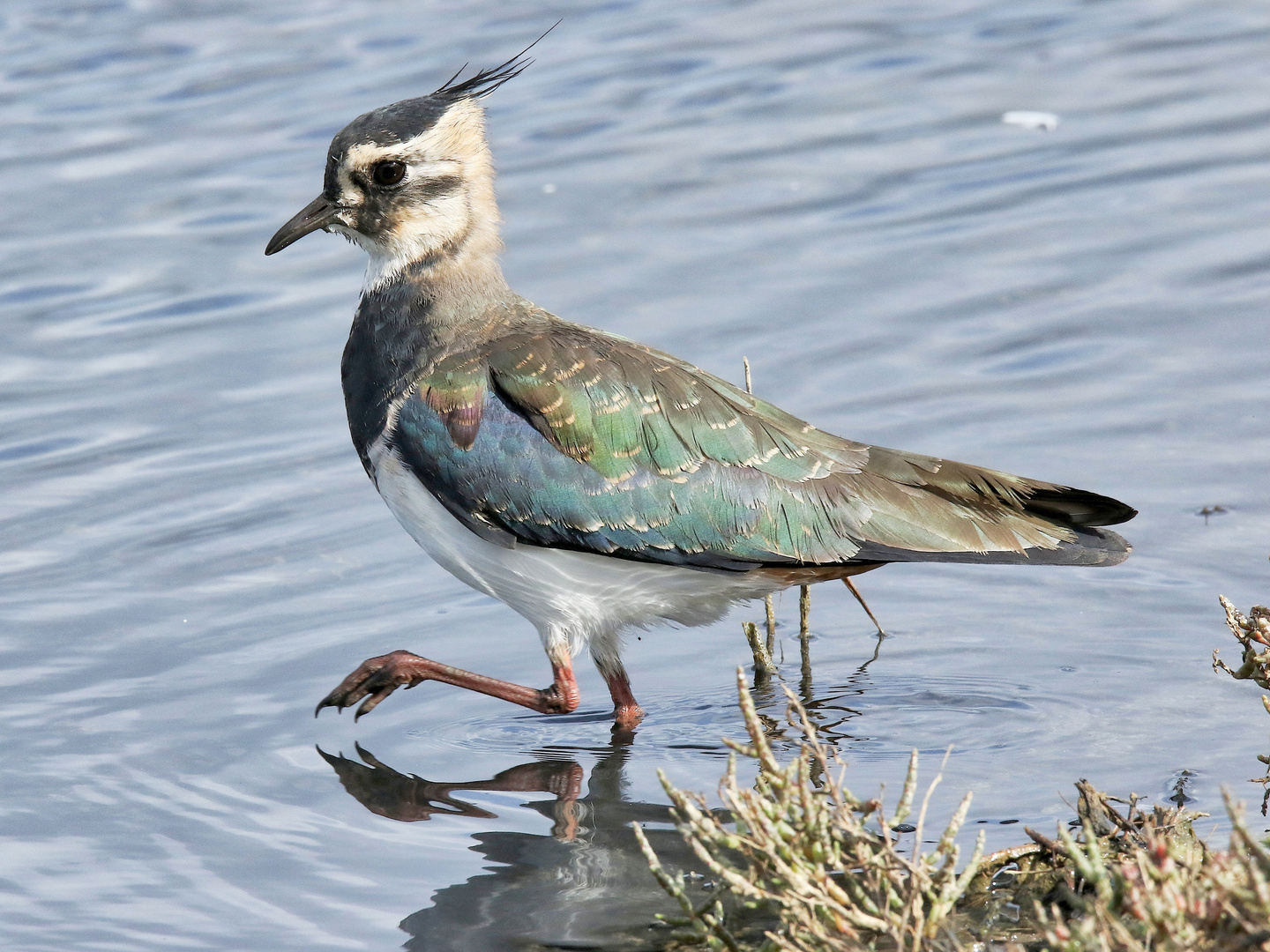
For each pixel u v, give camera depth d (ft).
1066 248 61.21
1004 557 37.14
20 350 57.88
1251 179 65.26
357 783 36.11
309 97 74.79
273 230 65.31
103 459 51.26
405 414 38.22
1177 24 80.69
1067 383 52.80
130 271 62.85
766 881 29.58
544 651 42.09
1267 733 35.58
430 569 45.70
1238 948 24.98
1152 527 44.83
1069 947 25.61
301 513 48.24
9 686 40.01
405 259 40.32
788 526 36.94
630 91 75.87
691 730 38.42
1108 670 39.04
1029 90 74.38
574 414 36.96
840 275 60.29
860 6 85.05
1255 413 50.08
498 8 84.94
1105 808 31.42
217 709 39.11
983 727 37.04
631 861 32.60
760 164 69.00
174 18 84.48
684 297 59.06
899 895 29.07
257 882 32.07
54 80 77.82
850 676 40.16
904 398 52.29
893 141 70.49
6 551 46.37
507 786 36.01
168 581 44.93
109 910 31.19
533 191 67.41
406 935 30.07
